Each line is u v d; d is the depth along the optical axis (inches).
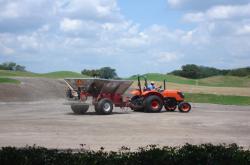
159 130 730.8
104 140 598.2
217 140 613.0
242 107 1441.9
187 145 327.0
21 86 1831.9
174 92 1197.1
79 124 819.4
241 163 299.0
